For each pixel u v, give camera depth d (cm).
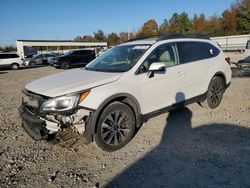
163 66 419
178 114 557
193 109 589
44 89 375
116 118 395
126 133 411
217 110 577
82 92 361
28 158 389
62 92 355
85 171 347
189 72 504
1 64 2466
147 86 430
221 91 597
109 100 379
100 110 371
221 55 593
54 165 366
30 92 389
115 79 397
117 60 466
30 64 2981
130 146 415
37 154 402
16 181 328
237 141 414
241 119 512
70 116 352
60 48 5450
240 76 1043
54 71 2019
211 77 561
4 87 1164
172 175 328
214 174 325
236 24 6238
